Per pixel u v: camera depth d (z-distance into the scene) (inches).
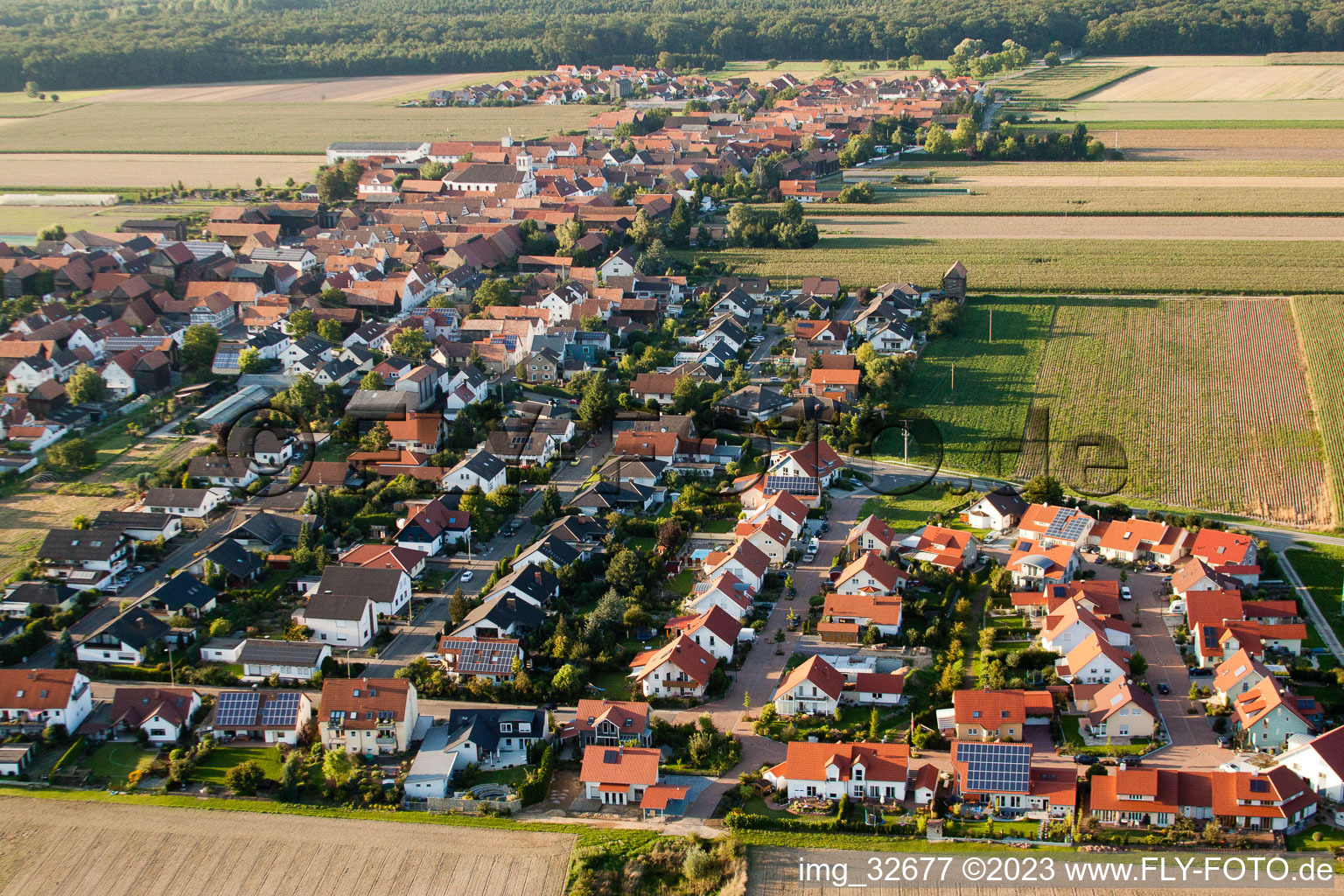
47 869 5364.2
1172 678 6756.9
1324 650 6929.1
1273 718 6112.2
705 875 5300.2
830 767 5807.1
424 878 5290.4
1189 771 5718.5
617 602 7337.6
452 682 6786.4
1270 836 5487.2
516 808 5802.2
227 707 6422.2
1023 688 6653.5
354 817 5708.7
